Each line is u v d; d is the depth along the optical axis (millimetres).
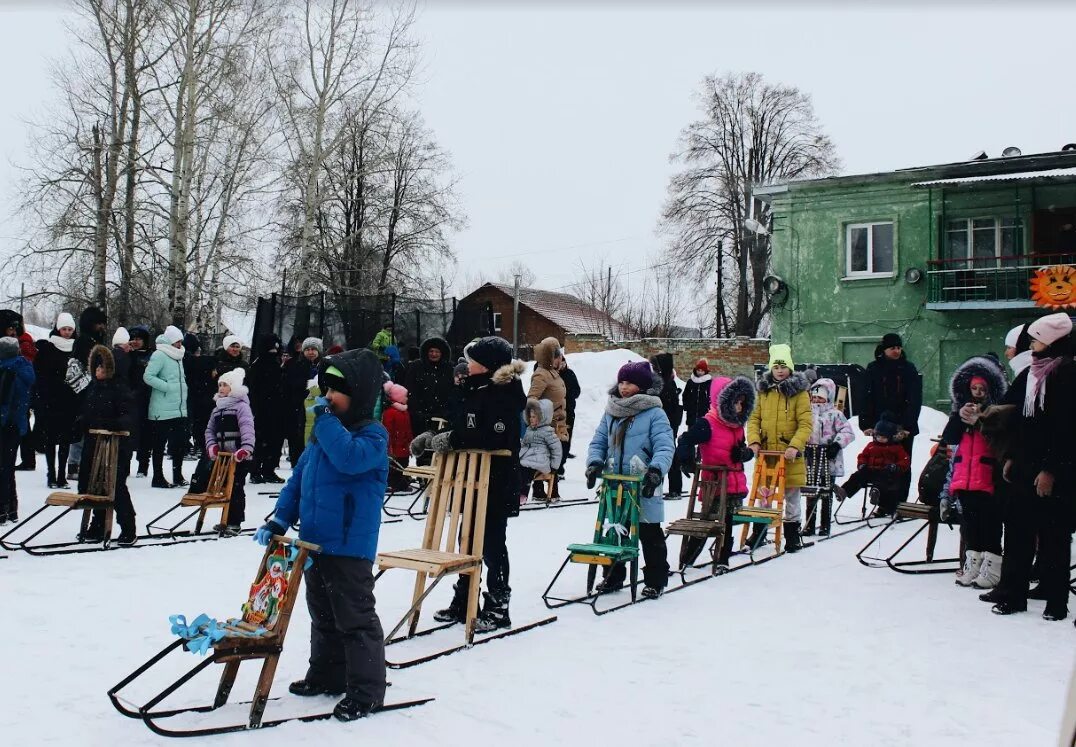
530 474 11820
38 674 4785
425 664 5207
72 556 7746
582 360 22812
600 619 6363
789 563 8617
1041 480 6336
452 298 20484
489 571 6008
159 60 23516
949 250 23188
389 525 9867
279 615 4188
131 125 23703
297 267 27328
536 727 4309
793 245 24969
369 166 30250
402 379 14844
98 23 22906
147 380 11758
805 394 9242
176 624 4020
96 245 23000
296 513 4555
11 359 8922
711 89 41781
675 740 4215
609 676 5102
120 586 6754
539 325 51375
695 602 6949
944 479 8570
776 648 5695
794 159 41156
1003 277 22359
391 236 35438
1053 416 6398
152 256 23328
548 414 11875
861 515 11984
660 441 6965
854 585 7598
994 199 22609
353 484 4398
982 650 5688
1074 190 21828
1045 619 6453
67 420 11352
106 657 5129
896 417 11539
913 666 5348
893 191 23672
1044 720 4496
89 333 11367
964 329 22859
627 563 7543
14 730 4016
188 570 7375
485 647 5590
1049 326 6449
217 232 24812
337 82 26547
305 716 4266
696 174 42000
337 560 4367
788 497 9258
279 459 14320
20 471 12875
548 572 7906
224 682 4402
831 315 24453
